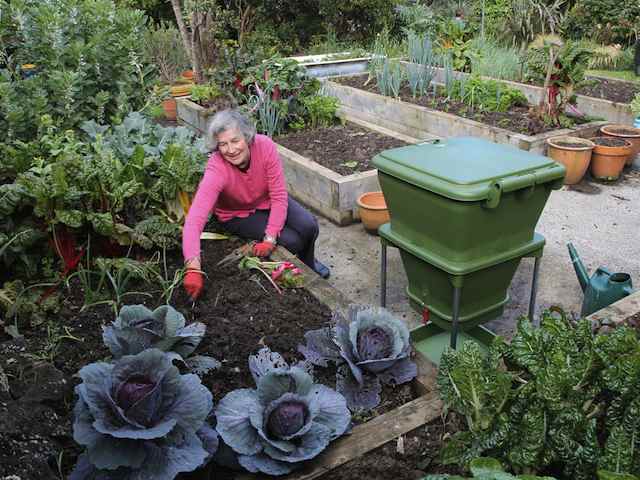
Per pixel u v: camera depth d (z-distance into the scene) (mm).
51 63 4449
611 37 9977
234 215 3570
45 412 2027
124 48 4895
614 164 5438
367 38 11836
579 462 1761
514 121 6242
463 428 2107
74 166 3098
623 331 1991
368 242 4648
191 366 2369
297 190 5418
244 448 1965
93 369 1915
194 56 8594
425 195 2750
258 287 3051
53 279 3057
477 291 2967
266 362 2379
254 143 3289
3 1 4832
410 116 6922
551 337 2045
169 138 4062
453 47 8336
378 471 1982
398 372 2393
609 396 1974
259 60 7211
